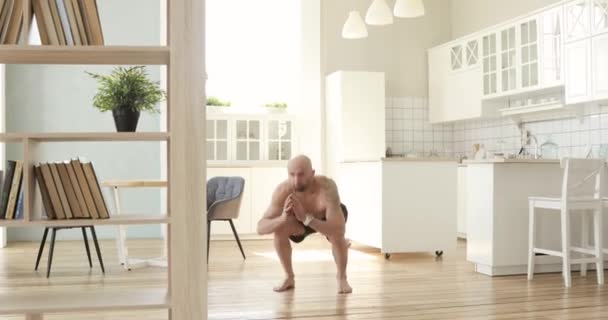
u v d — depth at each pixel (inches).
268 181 302.0
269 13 333.7
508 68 269.1
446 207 234.8
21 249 255.3
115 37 297.9
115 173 296.2
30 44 106.0
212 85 329.1
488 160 194.7
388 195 229.1
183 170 103.4
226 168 298.0
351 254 242.4
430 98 325.4
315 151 316.2
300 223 165.6
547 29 246.7
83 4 102.7
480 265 200.1
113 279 183.6
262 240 296.2
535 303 153.4
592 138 245.4
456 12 329.4
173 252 103.2
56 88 292.5
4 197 103.3
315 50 317.7
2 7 101.3
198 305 103.7
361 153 298.5
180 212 103.4
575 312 143.6
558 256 197.5
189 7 103.5
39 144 107.6
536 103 269.3
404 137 326.6
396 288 172.6
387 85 325.4
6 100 288.2
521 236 196.1
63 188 104.0
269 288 172.6
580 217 204.7
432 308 147.6
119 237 209.2
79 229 290.0
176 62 103.0
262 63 333.7
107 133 102.2
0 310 97.1
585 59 225.0
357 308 147.3
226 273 197.6
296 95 326.0
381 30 324.8
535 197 189.3
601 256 181.5
